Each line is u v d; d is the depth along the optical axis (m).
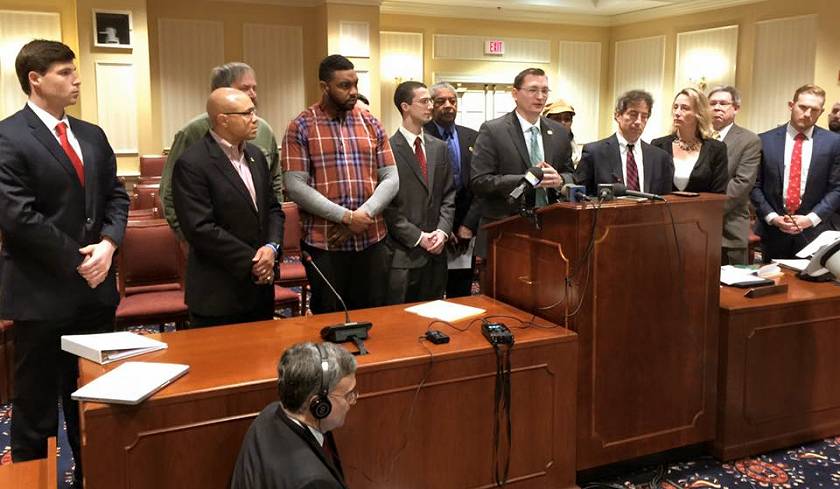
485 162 3.31
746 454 2.89
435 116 4.05
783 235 3.92
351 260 3.10
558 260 2.51
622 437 2.61
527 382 2.36
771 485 2.68
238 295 2.59
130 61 8.41
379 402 2.13
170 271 4.05
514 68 11.02
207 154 2.52
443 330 2.45
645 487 2.64
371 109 9.67
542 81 3.26
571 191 2.49
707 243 2.68
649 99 3.24
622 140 3.31
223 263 2.52
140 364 2.04
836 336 3.03
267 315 2.76
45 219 2.33
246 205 2.57
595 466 2.58
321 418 1.68
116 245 2.53
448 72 10.62
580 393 2.50
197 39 9.19
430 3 10.10
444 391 2.22
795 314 2.92
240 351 2.21
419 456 2.21
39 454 2.51
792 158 3.89
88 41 8.20
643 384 2.62
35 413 2.49
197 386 1.92
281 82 9.70
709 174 3.41
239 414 1.95
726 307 2.78
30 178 2.33
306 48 9.77
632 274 2.54
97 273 2.40
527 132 3.33
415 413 2.19
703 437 2.79
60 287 2.41
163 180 3.03
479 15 10.59
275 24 9.57
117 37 8.30
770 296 2.96
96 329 2.58
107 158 2.59
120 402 1.79
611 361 2.54
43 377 2.47
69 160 2.40
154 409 1.85
